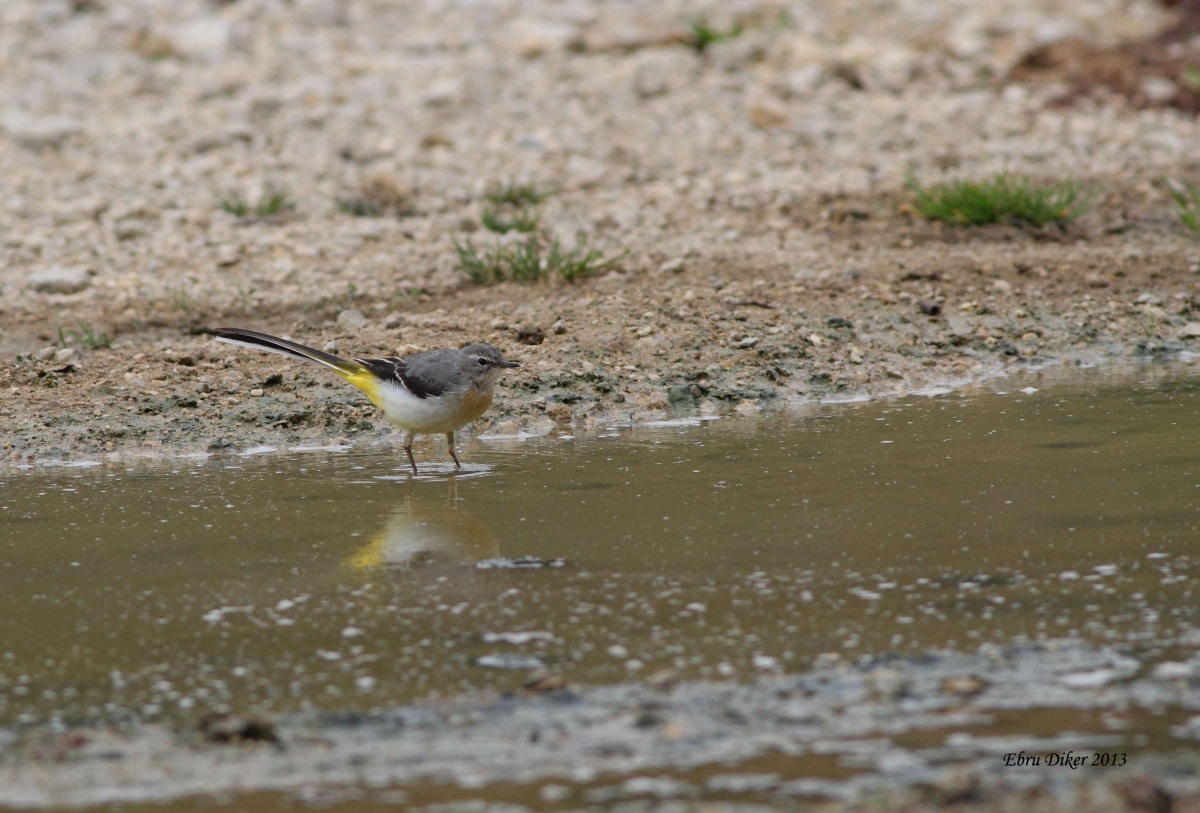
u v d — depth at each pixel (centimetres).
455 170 2117
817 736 630
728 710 656
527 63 2664
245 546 915
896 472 1055
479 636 750
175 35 2738
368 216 1942
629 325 1503
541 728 642
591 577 838
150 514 998
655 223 1911
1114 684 672
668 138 2284
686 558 866
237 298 1625
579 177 2092
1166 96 2464
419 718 654
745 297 1600
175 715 661
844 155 2214
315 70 2606
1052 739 621
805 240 1845
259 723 634
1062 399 1299
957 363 1466
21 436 1229
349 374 1127
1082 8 2953
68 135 2255
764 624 756
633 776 596
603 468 1104
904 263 1736
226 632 762
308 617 782
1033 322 1566
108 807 575
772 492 1011
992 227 1883
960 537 891
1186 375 1392
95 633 763
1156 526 898
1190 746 612
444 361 1105
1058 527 903
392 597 812
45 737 639
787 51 2672
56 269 1686
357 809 571
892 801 571
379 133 2273
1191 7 2802
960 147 2245
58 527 966
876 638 733
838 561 852
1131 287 1667
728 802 573
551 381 1359
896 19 2931
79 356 1427
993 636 731
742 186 2072
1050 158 2197
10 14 2866
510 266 1698
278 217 1923
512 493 1035
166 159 2162
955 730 631
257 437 1246
